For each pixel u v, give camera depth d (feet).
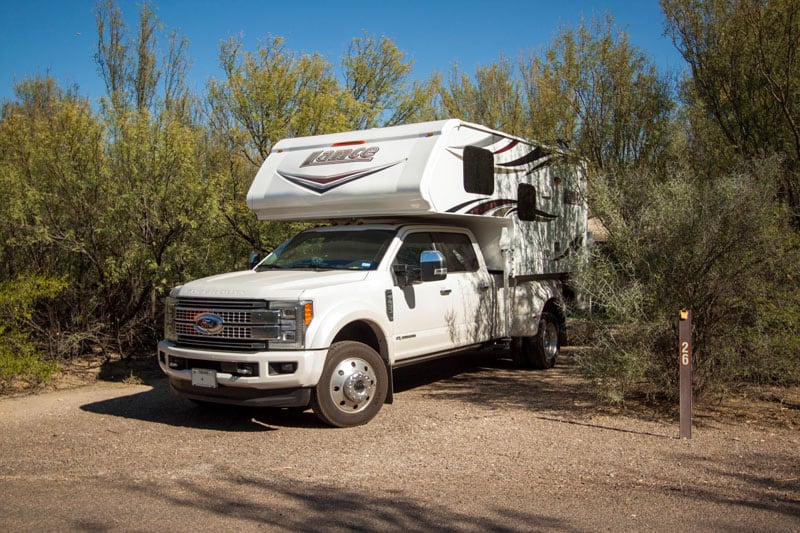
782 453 19.35
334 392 22.53
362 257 25.72
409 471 18.26
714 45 32.65
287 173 28.86
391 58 46.70
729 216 22.39
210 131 38.24
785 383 24.76
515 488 16.88
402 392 28.73
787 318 22.77
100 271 33.17
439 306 27.07
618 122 33.99
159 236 33.42
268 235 37.14
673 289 23.16
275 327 21.68
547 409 24.95
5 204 32.01
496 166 30.07
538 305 32.86
